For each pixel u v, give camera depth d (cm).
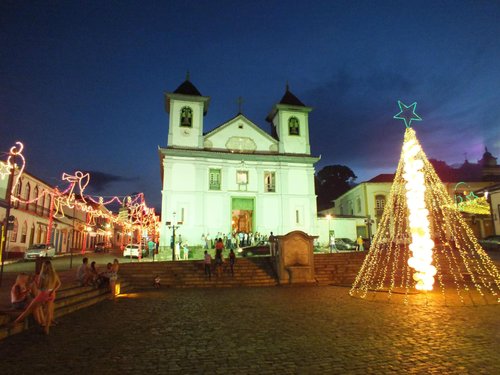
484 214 3638
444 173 4962
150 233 3650
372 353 677
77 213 4741
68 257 3162
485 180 4653
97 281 1479
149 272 2019
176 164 3297
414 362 623
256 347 729
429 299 1334
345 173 6950
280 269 1962
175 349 720
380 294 1495
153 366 621
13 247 3092
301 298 1428
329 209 5641
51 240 3953
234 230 3397
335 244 3228
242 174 3444
